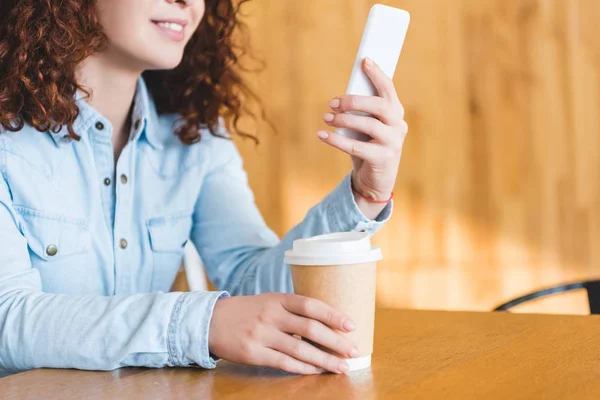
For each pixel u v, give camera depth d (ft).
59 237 4.00
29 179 3.91
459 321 3.61
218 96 4.98
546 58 8.33
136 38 3.93
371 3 8.73
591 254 8.28
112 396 2.48
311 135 8.95
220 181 4.85
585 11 8.25
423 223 8.64
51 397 2.50
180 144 4.76
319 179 8.96
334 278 2.67
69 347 2.88
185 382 2.63
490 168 8.48
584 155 8.27
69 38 3.87
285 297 2.72
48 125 3.96
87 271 4.12
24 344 2.94
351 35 8.80
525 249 8.41
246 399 2.38
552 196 8.35
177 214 4.59
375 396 2.36
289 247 4.05
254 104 9.04
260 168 9.11
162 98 4.83
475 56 8.49
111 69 4.16
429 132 8.62
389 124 3.15
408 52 8.65
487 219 8.50
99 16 3.95
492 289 8.48
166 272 4.54
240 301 2.81
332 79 8.87
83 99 4.15
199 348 2.76
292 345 2.65
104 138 4.20
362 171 3.46
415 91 8.64
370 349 2.74
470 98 8.51
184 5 4.03
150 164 4.56
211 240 4.76
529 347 2.98
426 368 2.69
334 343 2.64
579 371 2.58
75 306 3.00
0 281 3.30
